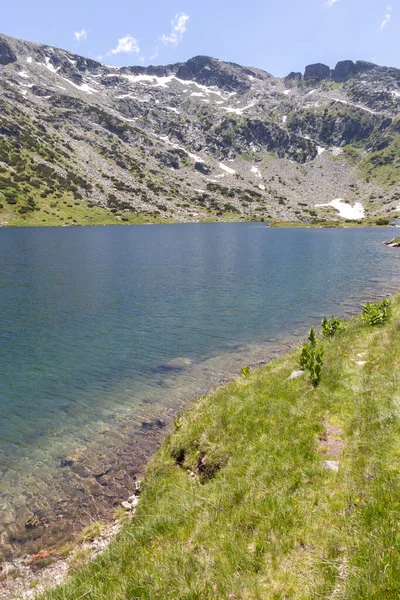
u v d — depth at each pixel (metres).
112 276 58.62
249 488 9.69
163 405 19.22
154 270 65.00
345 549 6.58
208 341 29.41
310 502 8.32
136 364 24.89
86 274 60.19
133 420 17.75
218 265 71.31
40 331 31.88
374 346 19.25
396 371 14.69
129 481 13.41
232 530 8.08
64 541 10.82
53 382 22.19
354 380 15.24
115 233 154.38
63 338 30.17
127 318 35.88
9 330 32.06
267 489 9.34
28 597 8.61
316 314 36.97
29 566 9.97
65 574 9.52
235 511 8.83
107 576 7.93
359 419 11.76
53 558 10.23
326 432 11.73
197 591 6.48
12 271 61.59
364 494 7.97
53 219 194.50
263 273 62.00
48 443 15.89
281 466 10.28
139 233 157.38
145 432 16.66
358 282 53.47
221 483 10.50
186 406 18.92
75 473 13.88
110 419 17.91
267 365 21.45
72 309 39.03
